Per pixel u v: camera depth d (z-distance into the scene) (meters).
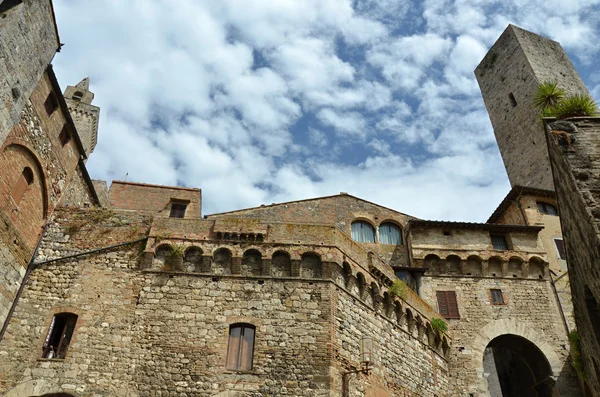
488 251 36.44
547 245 37.78
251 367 21.19
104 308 21.97
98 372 20.31
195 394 20.14
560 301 34.69
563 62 55.12
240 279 23.36
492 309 34.25
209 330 21.73
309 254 24.47
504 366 39.66
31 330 21.14
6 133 19.70
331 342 21.88
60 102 25.69
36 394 19.61
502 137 54.47
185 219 24.84
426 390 27.47
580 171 16.02
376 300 26.03
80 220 24.77
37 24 21.17
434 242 37.00
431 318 30.73
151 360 20.80
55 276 22.75
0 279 20.77
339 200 41.41
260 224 25.03
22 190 22.89
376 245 39.34
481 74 61.31
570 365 32.16
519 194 40.19
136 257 23.64
